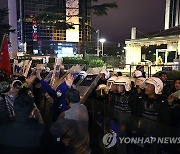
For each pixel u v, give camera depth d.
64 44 93.69
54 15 25.61
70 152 3.11
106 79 6.00
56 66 6.55
